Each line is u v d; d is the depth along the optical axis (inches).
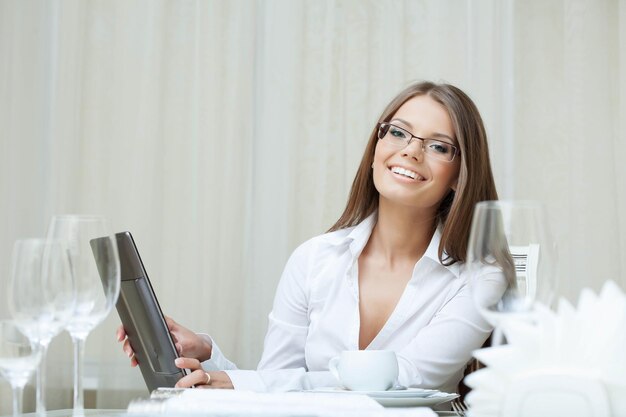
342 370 57.6
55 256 47.5
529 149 140.3
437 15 140.5
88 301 48.3
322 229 139.1
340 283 84.5
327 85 140.5
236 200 137.6
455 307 78.5
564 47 140.1
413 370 73.5
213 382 69.1
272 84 139.6
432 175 81.5
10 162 132.0
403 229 84.2
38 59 133.9
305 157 140.6
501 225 38.6
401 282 84.2
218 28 139.3
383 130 83.7
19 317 46.8
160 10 137.6
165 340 67.9
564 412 34.9
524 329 36.3
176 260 136.7
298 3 140.3
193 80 139.3
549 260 38.2
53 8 135.0
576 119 138.4
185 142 138.8
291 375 71.1
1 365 46.5
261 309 136.7
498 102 138.0
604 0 139.8
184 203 137.7
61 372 130.5
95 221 49.3
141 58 137.2
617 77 140.5
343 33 141.4
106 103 136.9
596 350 35.4
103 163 136.5
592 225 136.8
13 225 131.5
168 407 42.8
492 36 138.2
